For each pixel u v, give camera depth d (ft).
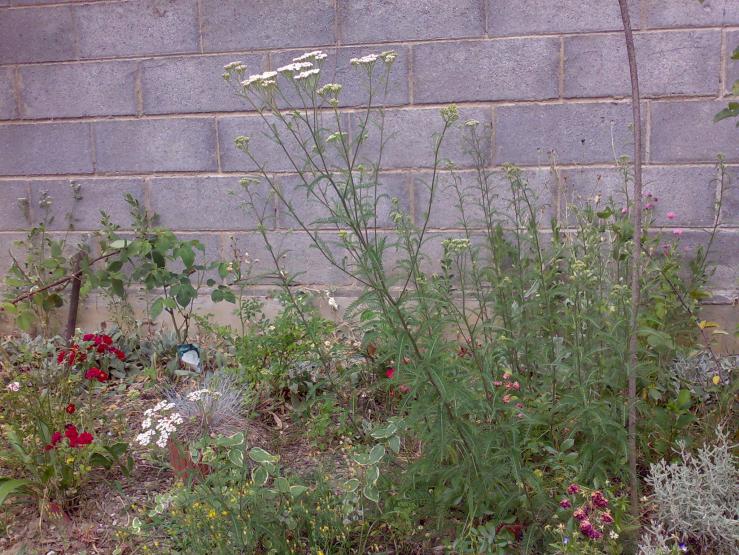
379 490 8.79
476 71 13.64
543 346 10.25
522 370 10.95
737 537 7.58
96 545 8.74
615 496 8.79
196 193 15.07
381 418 11.12
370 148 14.23
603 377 9.17
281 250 14.93
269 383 11.85
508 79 13.55
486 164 13.91
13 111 15.39
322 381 11.64
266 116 14.46
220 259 15.24
